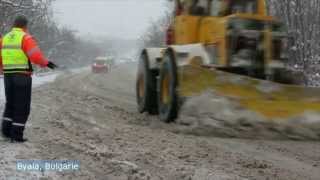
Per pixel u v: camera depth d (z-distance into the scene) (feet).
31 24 132.57
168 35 46.39
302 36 70.44
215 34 37.73
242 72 37.01
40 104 48.52
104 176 21.98
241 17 36.73
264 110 34.24
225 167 24.82
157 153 27.14
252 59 36.63
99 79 112.06
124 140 30.53
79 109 45.80
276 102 34.47
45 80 110.22
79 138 30.45
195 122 34.47
